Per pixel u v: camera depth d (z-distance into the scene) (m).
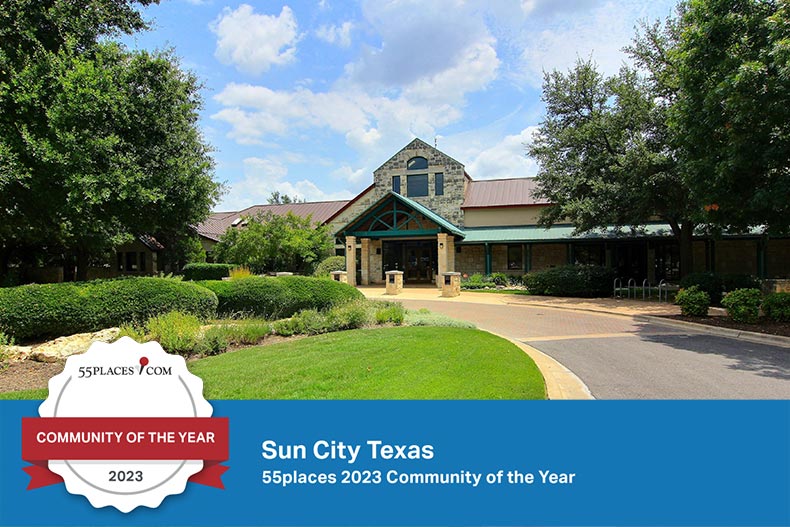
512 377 6.05
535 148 23.23
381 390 5.36
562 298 19.97
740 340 9.98
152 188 12.29
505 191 31.03
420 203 30.45
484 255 29.17
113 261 30.19
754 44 10.55
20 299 8.50
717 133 11.35
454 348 7.97
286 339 9.59
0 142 10.35
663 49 17.78
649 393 5.91
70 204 10.74
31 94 10.39
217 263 28.06
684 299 13.04
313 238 27.08
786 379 6.65
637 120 18.17
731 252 24.86
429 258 29.89
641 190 17.47
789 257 23.84
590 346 9.46
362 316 11.02
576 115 22.50
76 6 12.52
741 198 11.33
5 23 11.23
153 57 12.63
